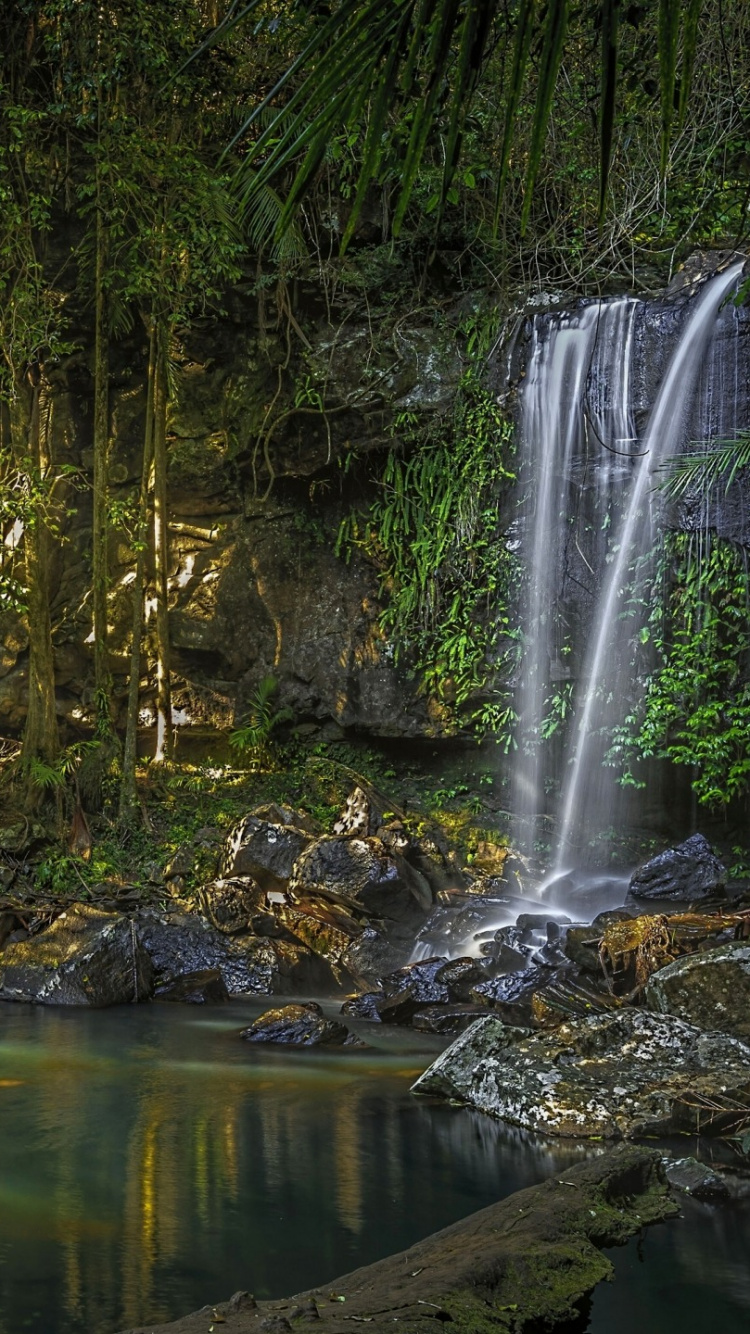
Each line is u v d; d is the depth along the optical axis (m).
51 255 17.02
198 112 15.41
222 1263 4.49
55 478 15.76
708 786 13.68
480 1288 3.87
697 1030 7.50
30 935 12.48
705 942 9.65
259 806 14.99
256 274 16.58
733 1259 4.60
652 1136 6.46
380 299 16.20
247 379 16.86
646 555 14.19
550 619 15.03
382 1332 3.30
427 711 15.95
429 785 16.16
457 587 15.73
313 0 2.94
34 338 14.95
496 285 15.64
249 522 17.19
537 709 15.16
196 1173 5.73
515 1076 7.05
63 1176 5.66
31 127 15.29
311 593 16.88
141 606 15.81
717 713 13.62
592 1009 9.12
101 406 16.06
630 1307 4.11
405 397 15.73
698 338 13.84
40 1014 10.54
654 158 13.62
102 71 14.75
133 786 15.37
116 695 17.09
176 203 15.32
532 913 12.84
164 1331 3.30
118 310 16.25
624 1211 5.03
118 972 11.24
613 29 1.61
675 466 12.88
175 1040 9.31
